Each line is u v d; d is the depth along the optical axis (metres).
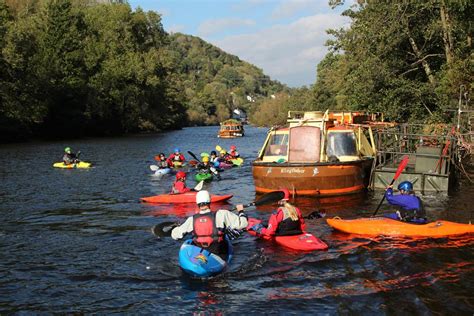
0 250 10.10
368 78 27.73
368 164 16.84
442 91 24.77
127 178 21.53
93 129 67.69
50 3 62.66
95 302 7.39
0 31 50.34
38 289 7.92
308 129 15.94
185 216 13.20
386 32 26.27
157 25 82.31
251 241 10.37
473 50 22.59
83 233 11.45
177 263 9.09
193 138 61.31
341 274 8.35
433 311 6.79
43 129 60.12
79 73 62.84
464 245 9.78
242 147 44.31
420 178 15.73
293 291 7.66
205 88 161.00
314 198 15.16
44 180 20.97
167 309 7.10
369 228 10.73
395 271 8.41
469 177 19.11
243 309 7.04
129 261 9.26
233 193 17.12
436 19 26.19
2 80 51.00
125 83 70.06
